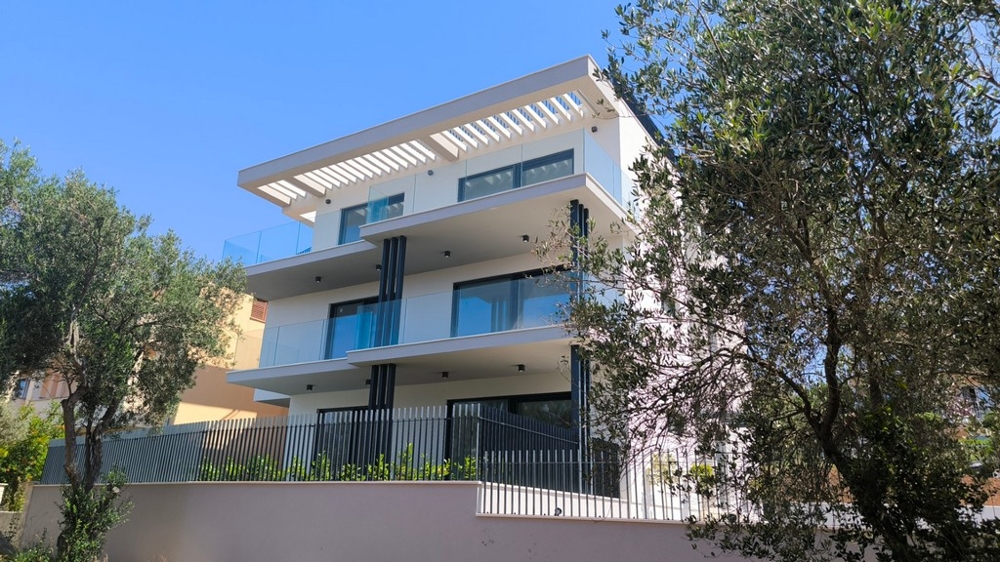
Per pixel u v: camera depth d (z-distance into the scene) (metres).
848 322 4.41
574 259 6.24
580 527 8.53
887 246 4.19
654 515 8.32
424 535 9.92
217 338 13.50
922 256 4.24
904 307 4.40
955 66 3.82
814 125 4.23
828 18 4.30
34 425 23.56
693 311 4.75
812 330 4.64
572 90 14.64
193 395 21.45
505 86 15.08
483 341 13.52
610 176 14.72
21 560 11.32
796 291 4.52
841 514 4.71
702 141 4.86
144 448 14.66
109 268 11.90
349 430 11.78
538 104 16.27
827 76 4.38
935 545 3.87
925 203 3.97
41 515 16.11
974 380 4.71
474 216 14.52
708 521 5.28
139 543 13.35
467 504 9.67
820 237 4.49
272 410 24.02
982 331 3.98
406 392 17.20
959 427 5.23
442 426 10.80
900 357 4.45
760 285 4.59
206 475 13.15
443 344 14.01
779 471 4.88
